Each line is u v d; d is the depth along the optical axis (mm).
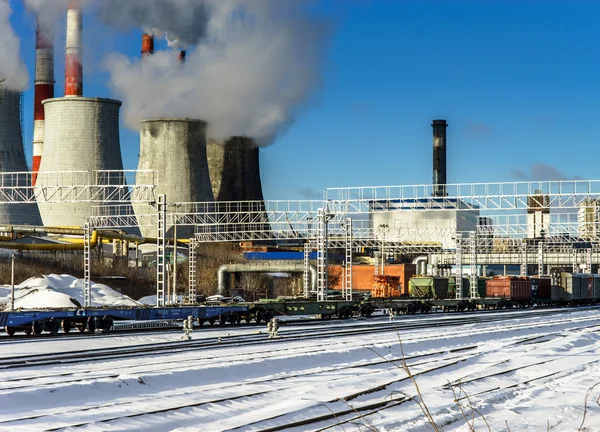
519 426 25969
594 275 142250
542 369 41594
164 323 74562
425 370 39531
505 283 119625
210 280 149250
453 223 183750
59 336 61031
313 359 43531
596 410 28875
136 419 25734
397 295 123750
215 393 31234
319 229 94500
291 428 24844
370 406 28656
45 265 135875
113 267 143875
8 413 27047
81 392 30531
